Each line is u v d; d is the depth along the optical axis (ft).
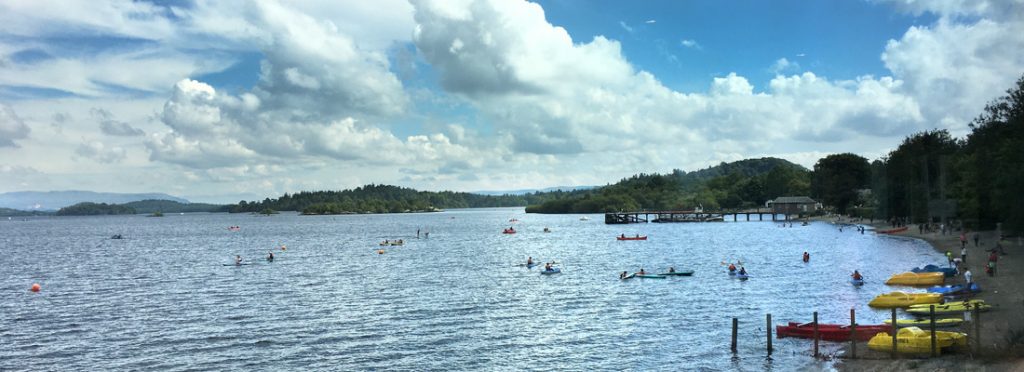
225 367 129.39
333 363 130.82
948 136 487.20
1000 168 282.77
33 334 161.68
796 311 172.55
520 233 635.66
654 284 230.27
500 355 134.62
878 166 574.97
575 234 598.34
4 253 456.86
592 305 189.06
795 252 351.67
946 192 417.90
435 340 148.25
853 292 202.18
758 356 127.75
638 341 143.43
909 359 114.32
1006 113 321.52
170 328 165.89
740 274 242.78
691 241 465.88
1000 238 313.12
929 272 216.95
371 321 170.60
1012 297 166.61
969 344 114.83
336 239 582.76
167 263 357.82
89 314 188.55
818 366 117.39
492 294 213.87
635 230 644.69
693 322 161.89
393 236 618.85
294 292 228.22
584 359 130.52
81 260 388.57
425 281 253.03
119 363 133.80
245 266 332.39
